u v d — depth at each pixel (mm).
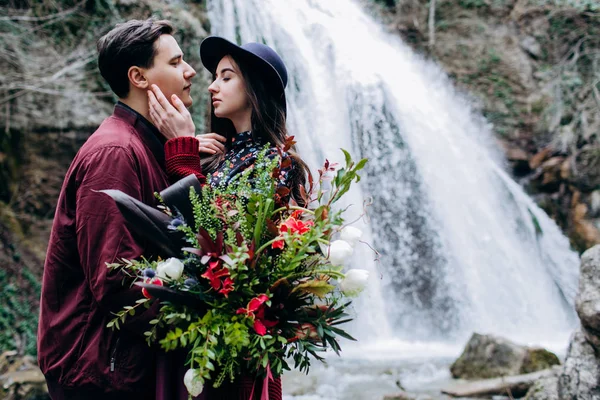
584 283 3584
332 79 12430
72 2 9836
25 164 9211
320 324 1833
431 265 11703
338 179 1854
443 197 12188
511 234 12500
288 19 12820
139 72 2164
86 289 1966
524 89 13945
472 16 14609
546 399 4031
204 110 10398
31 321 8273
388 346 9602
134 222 1770
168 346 1696
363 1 14578
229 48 2314
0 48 9211
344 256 1776
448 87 14188
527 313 11664
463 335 11016
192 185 1843
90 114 9648
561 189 13273
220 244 1770
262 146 2299
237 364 1830
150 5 10367
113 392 1906
